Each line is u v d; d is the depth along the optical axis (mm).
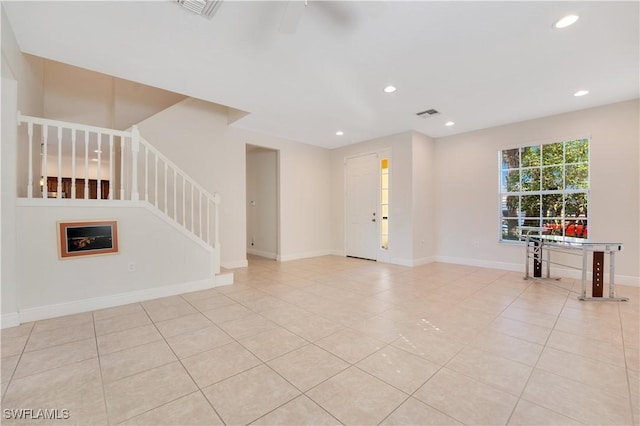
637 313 2900
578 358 2045
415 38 2455
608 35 2412
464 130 5281
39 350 2160
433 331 2508
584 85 3379
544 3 2047
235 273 4789
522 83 3328
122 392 1679
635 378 1798
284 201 6051
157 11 2131
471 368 1929
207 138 4855
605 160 3975
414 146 5336
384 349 2191
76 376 1832
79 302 2951
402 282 4180
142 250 3354
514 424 1425
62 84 4438
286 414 1501
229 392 1682
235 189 5230
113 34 2416
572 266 4301
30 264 2707
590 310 2990
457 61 2844
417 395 1652
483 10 2109
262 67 2967
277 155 6027
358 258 6273
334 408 1545
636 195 3771
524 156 4758
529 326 2600
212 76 3184
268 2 2037
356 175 6336
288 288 3885
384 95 3676
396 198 5551
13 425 1423
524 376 1832
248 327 2600
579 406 1550
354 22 2230
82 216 2979
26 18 2209
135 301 3295
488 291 3701
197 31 2379
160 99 4793
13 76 2518
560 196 4395
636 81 3271
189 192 4688
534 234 4625
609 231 3951
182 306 3160
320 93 3635
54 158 7133
